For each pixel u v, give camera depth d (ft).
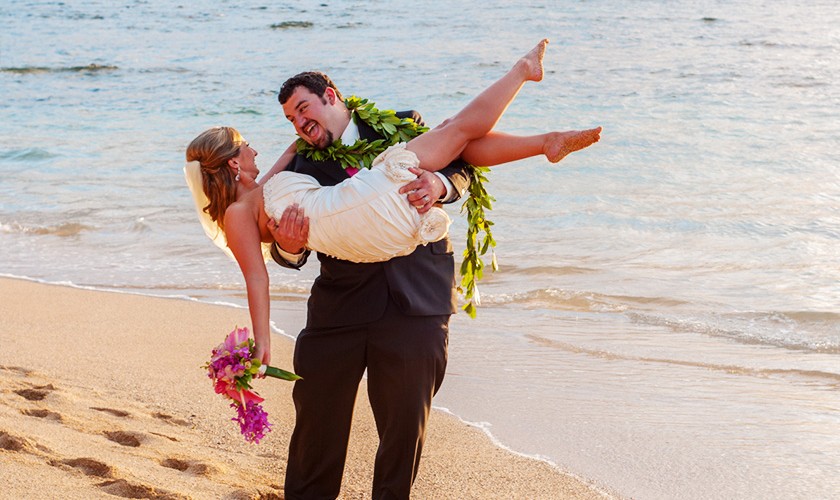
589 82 62.08
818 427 15.48
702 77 63.10
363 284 10.52
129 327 21.29
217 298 24.49
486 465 13.66
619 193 35.55
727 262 27.35
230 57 81.71
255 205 10.54
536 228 31.24
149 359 18.62
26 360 18.13
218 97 62.28
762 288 24.79
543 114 52.13
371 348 10.59
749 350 20.06
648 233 30.55
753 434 15.16
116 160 44.16
